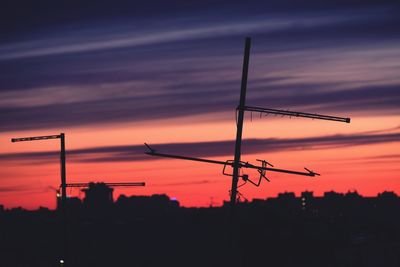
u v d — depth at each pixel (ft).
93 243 406.62
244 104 116.57
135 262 380.17
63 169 213.46
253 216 358.43
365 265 320.91
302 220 370.94
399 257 327.47
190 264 361.71
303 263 328.29
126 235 410.52
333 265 321.93
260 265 327.88
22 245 428.15
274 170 119.75
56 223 453.17
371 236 355.77
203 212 384.47
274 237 336.49
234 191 121.29
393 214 437.58
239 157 118.52
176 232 388.98
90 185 215.31
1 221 462.60
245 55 115.96
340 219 392.06
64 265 213.66
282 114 114.52
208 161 118.11
